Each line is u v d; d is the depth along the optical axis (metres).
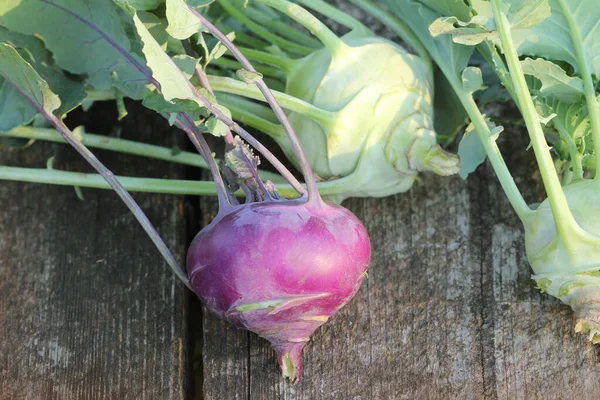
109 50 0.60
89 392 0.63
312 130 0.61
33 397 0.63
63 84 0.62
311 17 0.60
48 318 0.64
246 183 0.57
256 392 0.62
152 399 0.62
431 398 0.62
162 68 0.55
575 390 0.61
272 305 0.56
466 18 0.60
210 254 0.56
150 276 0.64
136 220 0.65
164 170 0.66
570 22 0.59
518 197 0.59
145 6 0.59
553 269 0.58
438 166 0.60
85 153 0.59
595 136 0.58
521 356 0.62
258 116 0.63
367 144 0.60
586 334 0.62
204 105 0.56
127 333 0.63
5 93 0.61
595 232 0.57
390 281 0.63
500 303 0.63
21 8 0.60
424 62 0.62
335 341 0.62
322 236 0.56
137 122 0.67
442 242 0.64
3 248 0.65
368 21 0.69
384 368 0.62
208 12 0.65
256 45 0.65
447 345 0.62
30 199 0.66
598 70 0.59
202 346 0.64
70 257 0.65
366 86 0.60
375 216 0.65
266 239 0.56
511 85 0.60
